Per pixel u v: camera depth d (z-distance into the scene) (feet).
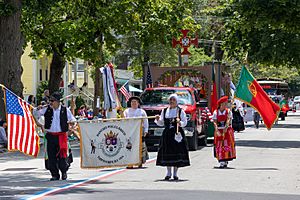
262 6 99.19
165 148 53.83
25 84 173.47
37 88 176.35
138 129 58.44
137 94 209.36
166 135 54.03
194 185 51.34
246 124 193.98
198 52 207.21
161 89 94.17
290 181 54.34
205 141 99.55
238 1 105.09
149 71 108.78
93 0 120.88
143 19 128.88
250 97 66.28
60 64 135.54
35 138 57.00
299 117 262.47
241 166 67.10
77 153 87.76
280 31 130.41
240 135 129.70
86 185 51.80
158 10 128.77
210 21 179.01
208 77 105.91
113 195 45.75
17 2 96.17
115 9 121.90
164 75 108.06
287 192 47.70
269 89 223.71
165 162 53.62
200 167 65.92
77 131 58.85
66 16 129.49
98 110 130.31
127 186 50.88
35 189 49.62
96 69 130.72
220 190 48.42
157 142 88.02
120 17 123.13
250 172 61.11
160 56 176.96
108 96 84.33
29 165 71.51
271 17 99.76
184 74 107.45
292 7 96.99
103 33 127.75
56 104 54.44
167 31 128.98
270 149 91.91
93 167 57.82
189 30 134.41
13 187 51.01
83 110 126.82
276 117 66.08
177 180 54.75
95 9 122.93
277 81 227.81
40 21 125.39
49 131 54.70
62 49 134.00
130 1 123.24
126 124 58.34
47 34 129.90
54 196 45.55
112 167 58.08
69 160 56.65
